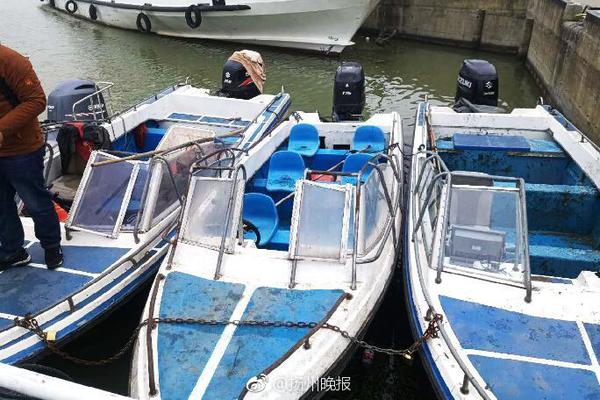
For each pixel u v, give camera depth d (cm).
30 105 325
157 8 1602
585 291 335
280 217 558
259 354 306
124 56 1491
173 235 450
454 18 1554
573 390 279
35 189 356
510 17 1449
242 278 358
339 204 378
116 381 398
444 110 668
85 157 525
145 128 678
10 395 186
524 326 314
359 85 737
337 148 670
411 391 401
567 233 525
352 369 402
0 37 1662
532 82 1291
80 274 382
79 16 1934
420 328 339
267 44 1566
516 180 377
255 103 712
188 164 491
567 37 1009
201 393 284
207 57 1495
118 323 406
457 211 374
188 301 342
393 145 538
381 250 383
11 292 364
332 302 341
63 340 346
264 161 600
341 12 1398
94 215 423
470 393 283
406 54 1539
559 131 595
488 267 353
